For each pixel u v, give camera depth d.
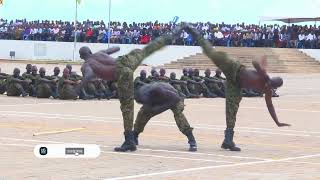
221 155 22.19
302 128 31.55
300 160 21.38
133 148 22.69
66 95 45.34
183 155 22.00
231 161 20.88
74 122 31.81
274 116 23.47
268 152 23.25
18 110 37.03
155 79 45.34
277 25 105.94
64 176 17.55
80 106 40.62
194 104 44.47
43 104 41.41
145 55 22.61
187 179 17.38
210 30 103.56
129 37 103.81
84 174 17.94
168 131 29.02
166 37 22.78
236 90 23.33
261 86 22.98
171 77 48.69
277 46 103.44
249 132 29.55
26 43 111.19
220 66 23.12
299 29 104.31
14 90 46.75
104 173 18.14
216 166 19.75
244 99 50.03
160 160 20.78
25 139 25.02
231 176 17.97
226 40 103.56
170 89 23.11
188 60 99.75
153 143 25.06
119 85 22.42
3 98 45.25
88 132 27.97
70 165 19.36
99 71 22.22
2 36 113.31
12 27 114.25
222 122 33.38
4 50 112.12
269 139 27.22
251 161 20.95
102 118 33.97
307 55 100.62
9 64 96.31
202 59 99.00
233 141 25.44
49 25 111.88
